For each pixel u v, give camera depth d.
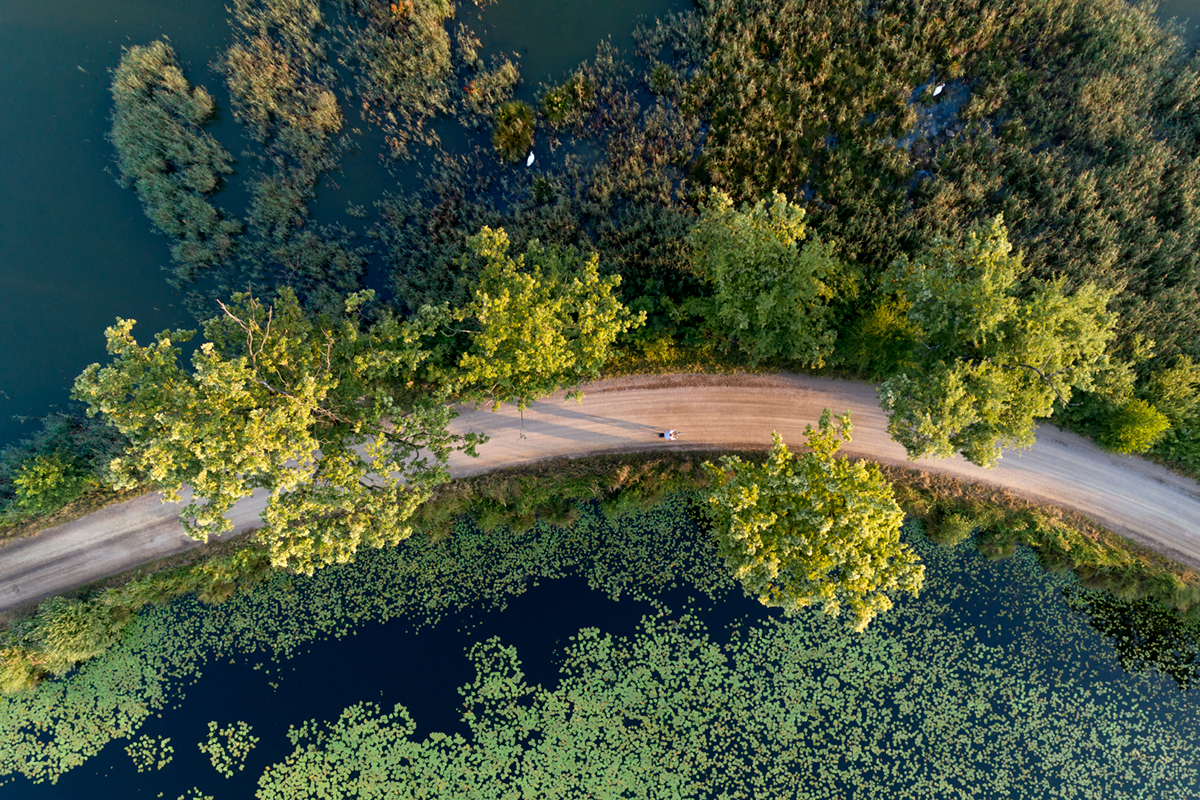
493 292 35.38
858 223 42.12
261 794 38.53
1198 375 37.50
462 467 41.94
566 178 43.91
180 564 40.62
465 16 44.31
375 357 32.38
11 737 39.06
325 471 31.33
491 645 40.53
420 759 38.94
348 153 43.72
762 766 38.50
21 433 41.41
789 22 43.03
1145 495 40.50
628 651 40.22
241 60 42.69
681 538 41.31
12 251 42.19
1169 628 39.53
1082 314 31.62
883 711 39.16
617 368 42.22
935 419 32.25
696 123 44.00
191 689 39.94
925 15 42.66
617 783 38.53
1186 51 42.06
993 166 41.91
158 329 42.22
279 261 42.72
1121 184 40.38
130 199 42.66
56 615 37.81
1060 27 41.41
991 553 40.56
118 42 42.88
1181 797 37.72
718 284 36.59
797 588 32.00
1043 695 39.25
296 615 40.75
